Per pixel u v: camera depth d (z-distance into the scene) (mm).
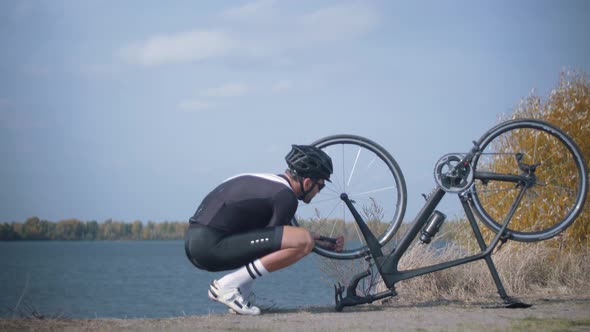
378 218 6125
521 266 6812
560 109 8422
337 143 5383
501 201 7969
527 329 3938
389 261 5094
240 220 4551
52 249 134125
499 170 8148
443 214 5137
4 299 20047
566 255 7520
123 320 4453
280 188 4559
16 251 113500
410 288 6348
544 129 5219
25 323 4312
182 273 38250
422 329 3945
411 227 5125
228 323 4254
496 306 5066
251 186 4551
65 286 26984
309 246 4512
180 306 16250
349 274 6484
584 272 7156
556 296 6008
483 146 5148
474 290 6523
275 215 4547
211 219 4531
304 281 21578
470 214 5156
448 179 5105
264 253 4555
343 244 5160
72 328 4086
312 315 4668
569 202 7848
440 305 5418
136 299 19094
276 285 19266
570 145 5211
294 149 4816
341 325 4129
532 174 5195
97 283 28641
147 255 89000
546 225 7785
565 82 8820
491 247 5102
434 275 6406
